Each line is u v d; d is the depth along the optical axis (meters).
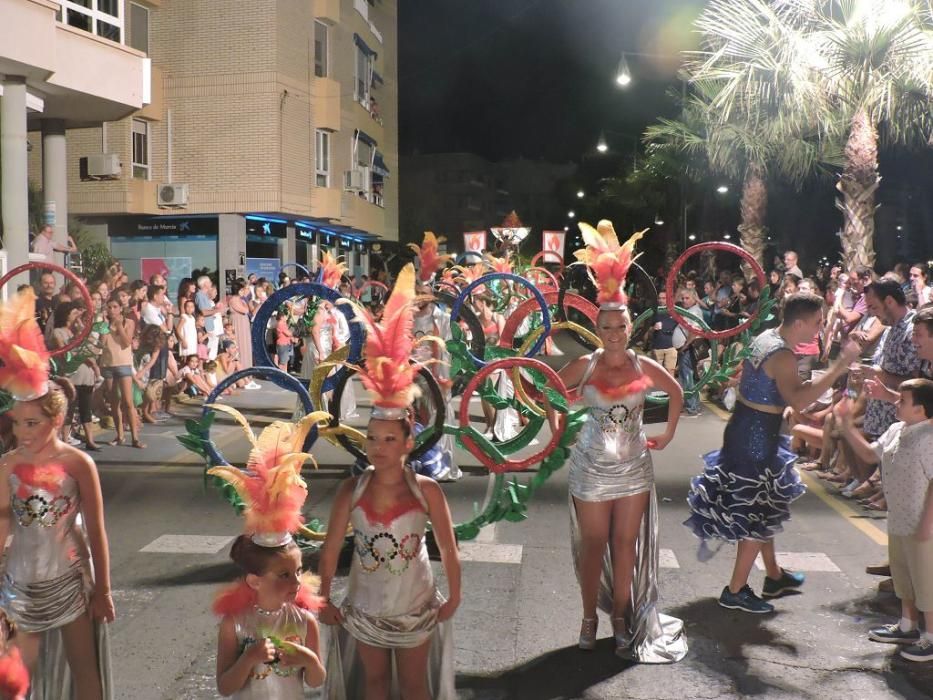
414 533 3.55
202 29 25.25
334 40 29.58
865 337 8.89
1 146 13.77
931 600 4.89
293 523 3.14
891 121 15.41
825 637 5.27
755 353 5.43
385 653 3.62
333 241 34.69
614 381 4.95
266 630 3.12
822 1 15.80
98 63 15.71
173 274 26.14
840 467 9.22
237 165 25.41
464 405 4.50
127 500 8.43
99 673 3.81
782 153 20.92
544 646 5.12
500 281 13.72
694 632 5.34
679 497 8.66
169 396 13.33
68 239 16.89
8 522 3.66
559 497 8.59
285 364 17.91
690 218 42.59
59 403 3.68
